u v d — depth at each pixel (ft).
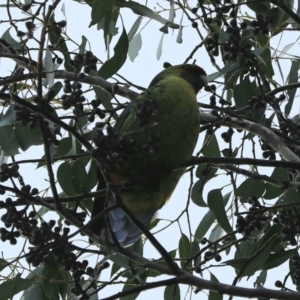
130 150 18.13
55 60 23.72
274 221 23.26
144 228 18.49
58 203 18.83
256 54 23.75
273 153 24.21
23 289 24.29
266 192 26.58
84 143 17.89
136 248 25.67
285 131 23.72
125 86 28.27
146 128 18.11
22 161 20.33
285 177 26.48
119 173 22.43
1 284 23.73
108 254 19.11
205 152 27.14
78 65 18.72
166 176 22.74
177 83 23.72
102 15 23.57
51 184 18.60
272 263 25.38
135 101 23.11
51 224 18.40
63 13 25.72
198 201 26.27
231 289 18.67
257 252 24.64
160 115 22.52
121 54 24.99
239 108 25.05
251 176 21.88
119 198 18.08
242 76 26.35
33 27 19.38
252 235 26.89
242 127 24.09
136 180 20.80
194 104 23.34
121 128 22.66
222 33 22.95
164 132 22.38
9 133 24.59
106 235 20.11
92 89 25.53
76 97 18.28
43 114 17.47
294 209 24.50
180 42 24.84
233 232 24.09
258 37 27.76
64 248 18.44
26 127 24.52
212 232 28.02
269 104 21.84
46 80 24.61
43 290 24.70
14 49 24.49
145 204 23.07
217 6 21.70
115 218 21.77
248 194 26.63
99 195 21.86
